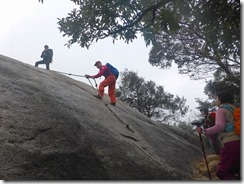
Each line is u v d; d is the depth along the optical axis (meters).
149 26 7.66
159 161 6.43
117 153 5.43
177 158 7.48
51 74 9.45
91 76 9.41
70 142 4.84
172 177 6.02
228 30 6.78
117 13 7.47
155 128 9.10
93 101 8.16
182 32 16.17
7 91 5.59
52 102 5.97
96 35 7.71
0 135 4.23
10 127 4.51
